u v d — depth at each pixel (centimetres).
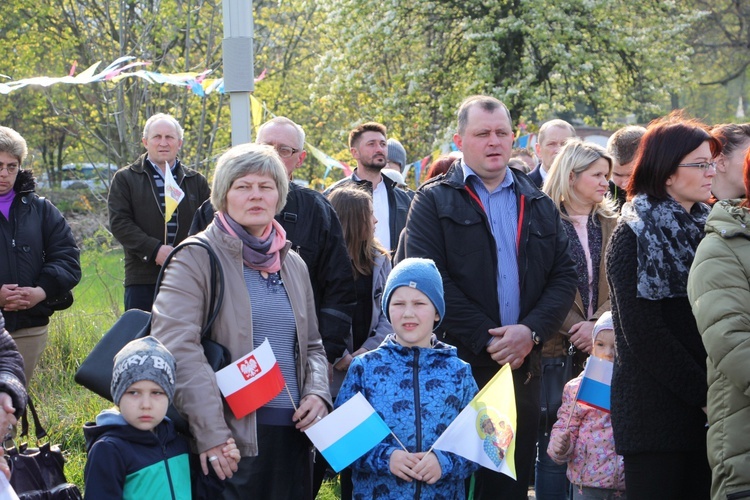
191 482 338
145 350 321
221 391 339
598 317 511
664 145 366
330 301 437
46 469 339
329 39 2136
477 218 438
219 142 2006
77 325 810
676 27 2006
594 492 434
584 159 520
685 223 362
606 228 525
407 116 1992
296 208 440
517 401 434
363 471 368
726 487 318
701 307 320
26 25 1958
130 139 1741
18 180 541
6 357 340
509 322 436
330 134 2319
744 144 416
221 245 352
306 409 356
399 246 473
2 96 2178
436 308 374
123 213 684
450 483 365
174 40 1878
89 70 777
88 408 652
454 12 1955
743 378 306
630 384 363
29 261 536
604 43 1955
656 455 360
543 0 1862
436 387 367
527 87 1842
